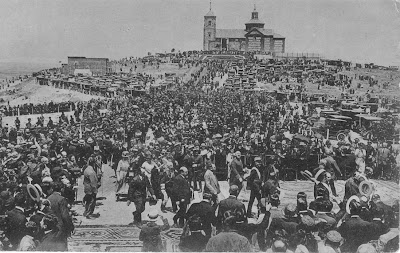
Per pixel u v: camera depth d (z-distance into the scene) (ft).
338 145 62.69
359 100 75.25
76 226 47.73
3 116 79.51
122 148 65.36
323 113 79.36
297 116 83.30
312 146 61.87
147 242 34.32
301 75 94.84
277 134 71.92
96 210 51.80
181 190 45.83
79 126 80.18
